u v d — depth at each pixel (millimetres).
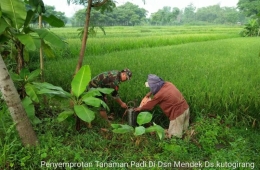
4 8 3723
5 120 3982
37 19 4895
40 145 3498
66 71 7258
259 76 6195
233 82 5641
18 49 4406
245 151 3434
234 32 36375
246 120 4566
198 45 15000
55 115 4754
